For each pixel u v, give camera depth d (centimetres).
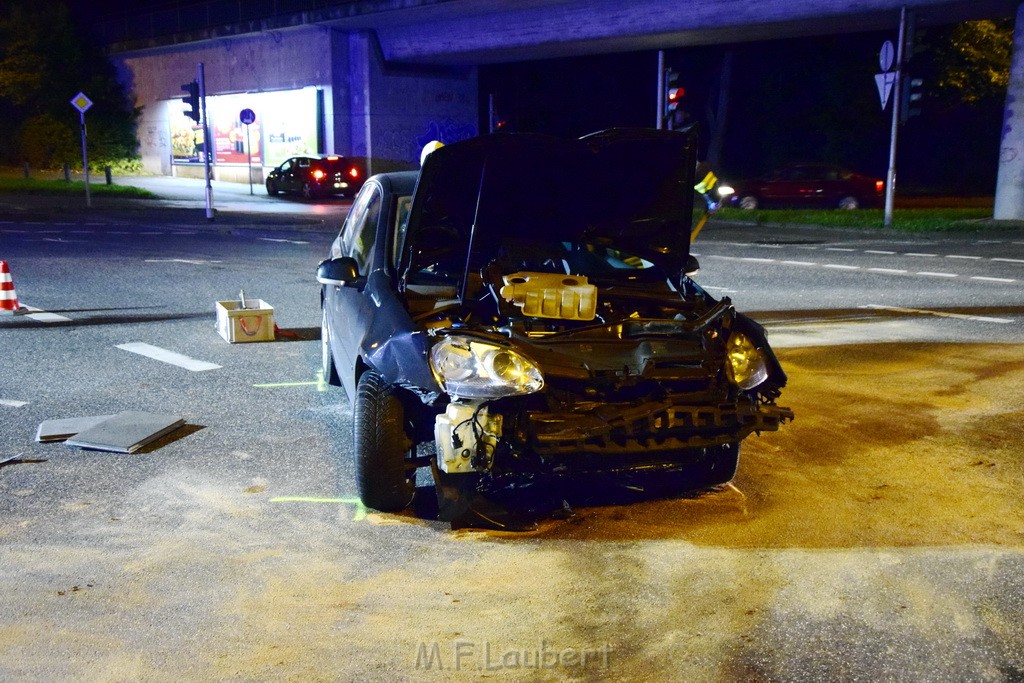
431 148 465
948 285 1284
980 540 437
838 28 2686
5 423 620
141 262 1499
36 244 1742
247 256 1609
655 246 549
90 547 428
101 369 773
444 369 419
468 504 448
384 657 337
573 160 484
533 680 323
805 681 322
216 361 805
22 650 341
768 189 2958
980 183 4056
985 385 722
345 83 3716
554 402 421
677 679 324
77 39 4212
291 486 506
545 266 532
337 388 718
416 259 511
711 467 497
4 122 4794
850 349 857
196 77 4378
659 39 2984
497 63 3962
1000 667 330
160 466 538
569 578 398
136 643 346
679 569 407
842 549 427
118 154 4362
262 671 328
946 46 3119
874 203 2888
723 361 448
